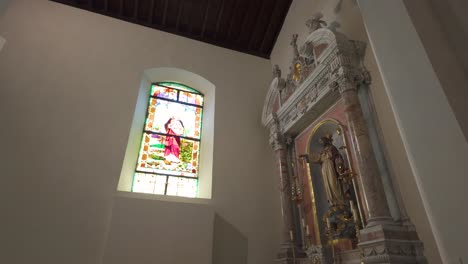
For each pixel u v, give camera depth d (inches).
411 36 57.3
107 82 225.9
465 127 46.4
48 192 175.3
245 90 275.1
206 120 259.1
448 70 52.8
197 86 275.3
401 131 56.3
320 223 177.6
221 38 296.2
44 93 202.4
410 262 110.8
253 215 215.9
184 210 189.8
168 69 258.8
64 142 192.1
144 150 229.5
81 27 242.1
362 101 151.6
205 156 238.4
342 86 154.4
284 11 283.0
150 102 253.8
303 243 186.5
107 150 200.4
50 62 215.6
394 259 109.8
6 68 200.5
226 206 211.9
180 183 227.0
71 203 176.7
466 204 42.3
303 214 194.9
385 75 62.2
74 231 170.2
